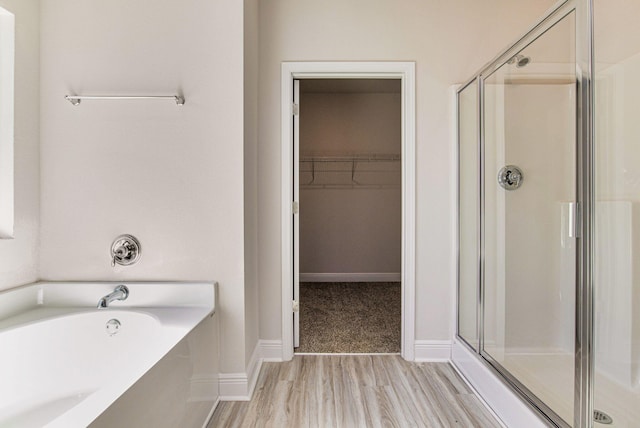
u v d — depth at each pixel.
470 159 1.97
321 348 2.21
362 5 2.03
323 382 1.78
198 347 1.38
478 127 1.91
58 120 1.63
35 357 1.35
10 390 1.29
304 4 2.03
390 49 2.03
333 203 4.18
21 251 1.54
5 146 1.50
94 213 1.64
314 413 1.50
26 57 1.56
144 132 1.64
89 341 1.45
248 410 1.53
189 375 1.28
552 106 1.71
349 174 4.16
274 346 2.04
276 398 1.63
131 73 1.64
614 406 1.40
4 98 1.50
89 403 0.78
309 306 3.17
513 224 1.88
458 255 2.01
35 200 1.62
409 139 2.03
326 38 2.02
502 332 1.82
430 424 1.43
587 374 1.40
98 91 1.64
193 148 1.63
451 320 2.04
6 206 1.50
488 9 2.03
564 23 1.51
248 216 1.75
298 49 2.02
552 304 1.80
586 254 1.44
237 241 1.63
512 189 1.87
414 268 2.04
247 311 1.70
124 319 1.47
